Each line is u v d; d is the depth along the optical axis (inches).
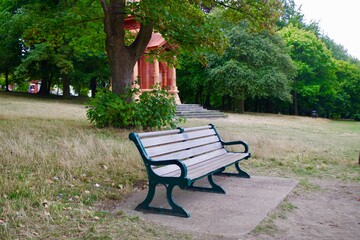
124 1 490.6
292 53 1614.2
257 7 503.2
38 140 345.4
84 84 1593.3
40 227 156.3
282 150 405.7
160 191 232.1
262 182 263.7
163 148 214.5
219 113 1039.0
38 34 583.2
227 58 1282.0
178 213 183.6
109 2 505.0
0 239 140.3
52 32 586.2
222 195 226.7
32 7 967.6
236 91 1266.0
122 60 496.4
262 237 158.4
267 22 514.3
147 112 479.8
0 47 1239.5
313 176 293.9
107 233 153.1
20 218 161.6
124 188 231.3
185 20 438.6
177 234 157.6
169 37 462.0
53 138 372.8
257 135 553.9
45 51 1092.5
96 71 1312.7
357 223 184.7
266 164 335.3
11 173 230.5
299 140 542.9
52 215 170.6
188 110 1017.5
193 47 482.9
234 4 508.1
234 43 1245.1
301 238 160.4
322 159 370.0
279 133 642.8
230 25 1259.8
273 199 217.8
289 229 171.3
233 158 263.4
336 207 211.9
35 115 618.2
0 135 352.2
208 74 1353.3
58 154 287.9
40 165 253.3
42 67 1293.1
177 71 1557.6
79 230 155.4
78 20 563.8
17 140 332.2
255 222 175.6
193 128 263.6
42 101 1072.2
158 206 197.2
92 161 280.4
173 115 502.6
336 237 163.6
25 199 186.4
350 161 364.2
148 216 183.0
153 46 960.3
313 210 204.4
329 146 487.8
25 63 1079.6
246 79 1202.6
